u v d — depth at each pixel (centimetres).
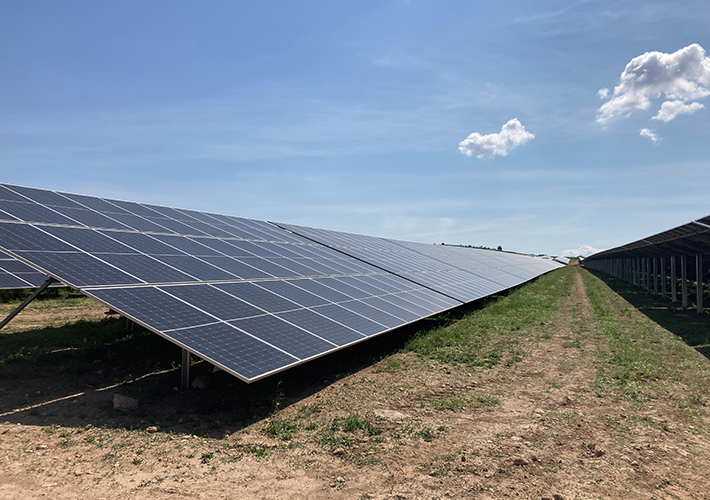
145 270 1188
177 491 622
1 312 1988
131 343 1378
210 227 1997
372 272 2309
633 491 670
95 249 1189
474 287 2930
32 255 1002
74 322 1778
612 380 1262
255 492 636
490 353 1553
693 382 1246
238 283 1361
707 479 713
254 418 909
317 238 2848
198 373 1162
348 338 1236
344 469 718
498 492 656
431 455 775
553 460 768
